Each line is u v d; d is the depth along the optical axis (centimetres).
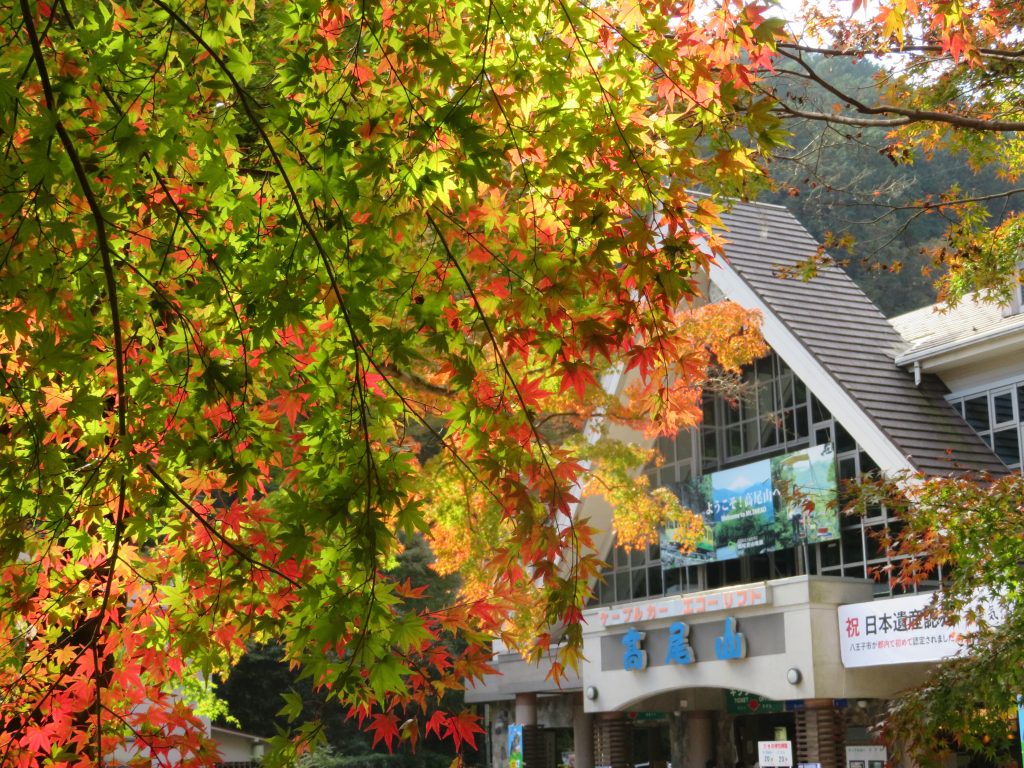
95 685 454
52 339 385
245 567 443
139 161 419
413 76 441
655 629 2369
